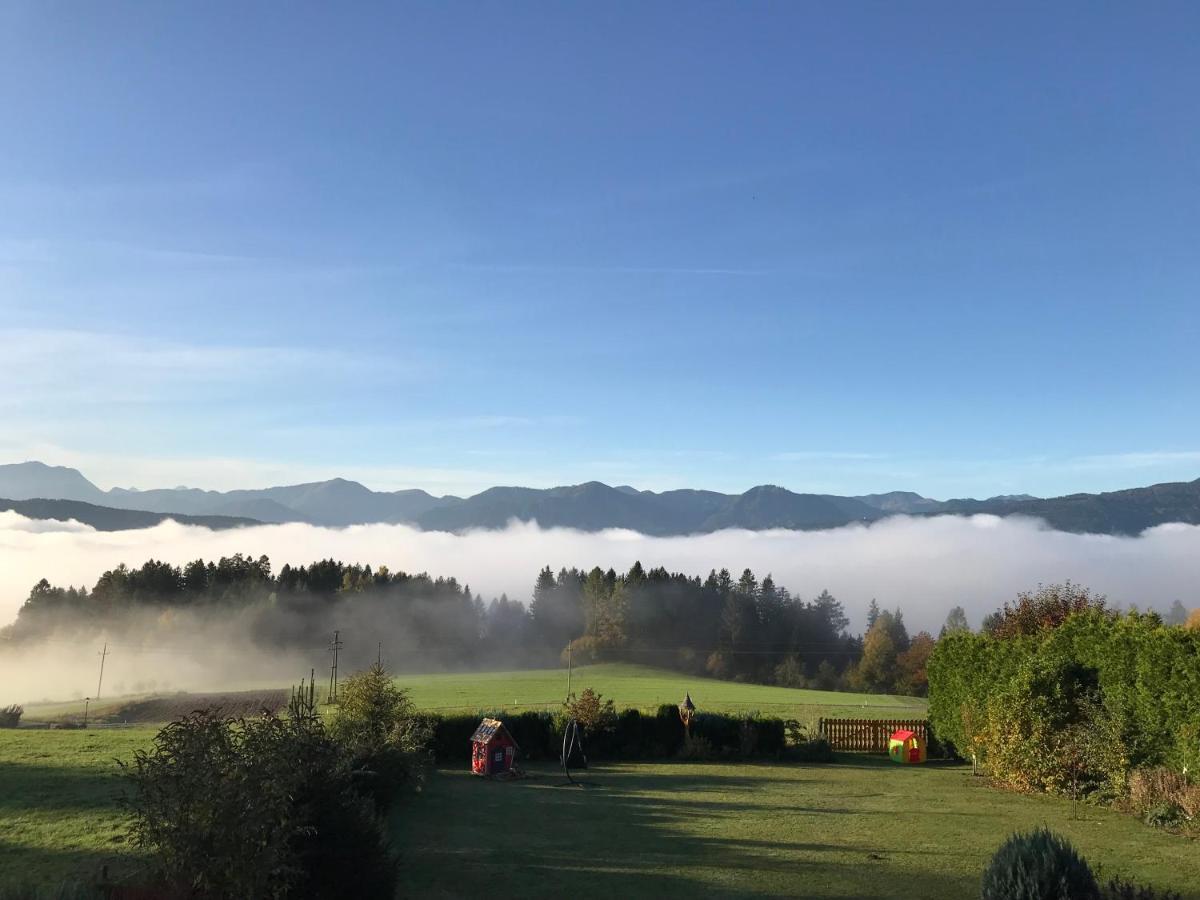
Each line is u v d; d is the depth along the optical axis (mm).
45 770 19047
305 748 10648
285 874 9430
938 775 27422
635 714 32312
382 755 18234
